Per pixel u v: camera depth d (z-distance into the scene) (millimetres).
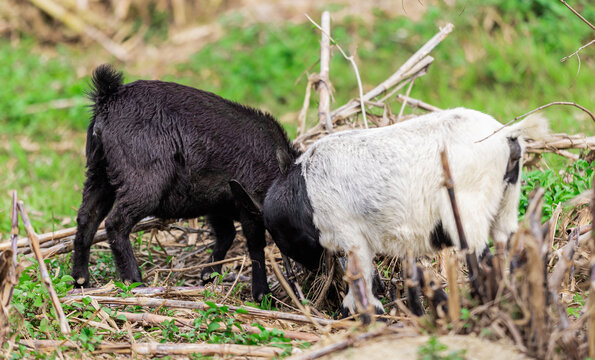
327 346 7328
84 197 10805
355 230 8828
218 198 10562
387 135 8703
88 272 10781
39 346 8219
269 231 9906
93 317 8891
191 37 25172
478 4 22188
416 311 8016
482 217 8203
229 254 12109
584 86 18234
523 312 7023
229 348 8070
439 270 10055
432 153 8297
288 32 23875
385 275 10062
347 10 24172
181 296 9984
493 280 7348
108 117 10344
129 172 10250
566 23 21078
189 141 10328
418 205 8391
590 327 6797
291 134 17766
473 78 20141
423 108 12938
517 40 20672
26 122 20453
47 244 11641
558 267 8203
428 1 23656
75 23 25922
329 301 10008
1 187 16594
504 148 8227
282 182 9633
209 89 21797
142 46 25406
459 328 7293
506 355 6809
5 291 7969
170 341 8836
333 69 21609
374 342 7320
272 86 21719
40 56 24766
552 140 11570
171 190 10453
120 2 26250
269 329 8656
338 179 8852
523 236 7535
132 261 10430
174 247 12328
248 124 10547
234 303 9922
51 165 17781
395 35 22469
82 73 23453
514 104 18312
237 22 25156
